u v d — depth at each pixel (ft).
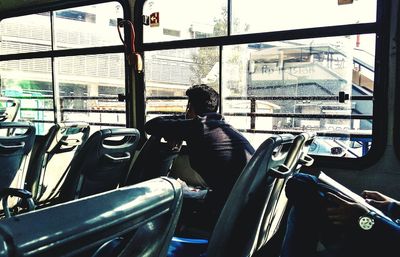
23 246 1.04
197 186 9.94
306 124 8.53
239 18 9.13
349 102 8.07
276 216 6.65
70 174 6.33
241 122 9.30
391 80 7.66
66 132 10.03
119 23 10.59
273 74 8.82
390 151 7.77
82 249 1.28
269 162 3.89
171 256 5.11
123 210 1.42
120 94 11.19
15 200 7.43
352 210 3.65
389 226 3.57
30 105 13.19
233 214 3.78
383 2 7.57
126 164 7.34
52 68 12.46
